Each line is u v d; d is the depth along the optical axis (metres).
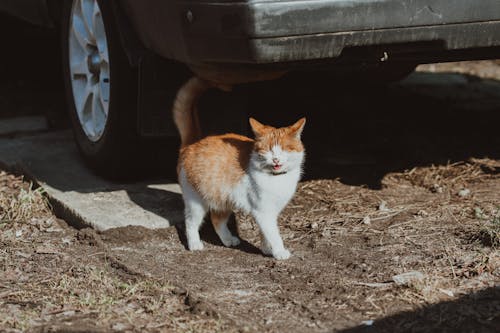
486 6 5.04
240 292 4.77
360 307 4.52
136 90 6.11
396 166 6.97
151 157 6.40
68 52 6.96
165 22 5.28
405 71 8.30
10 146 7.61
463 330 4.20
